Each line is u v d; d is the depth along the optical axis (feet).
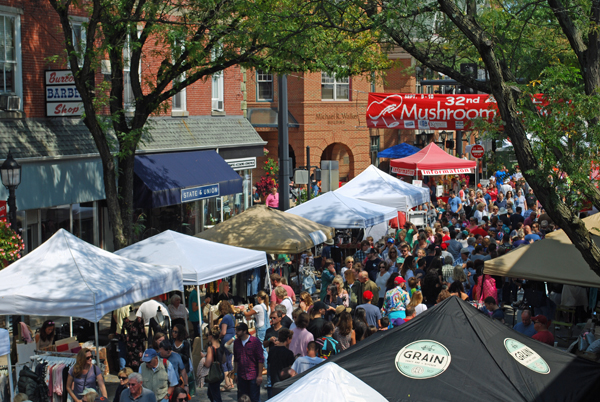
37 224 52.37
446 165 89.71
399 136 141.18
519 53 45.39
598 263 30.25
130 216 48.62
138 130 46.01
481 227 62.80
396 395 18.69
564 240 39.04
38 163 51.83
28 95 52.42
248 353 31.60
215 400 32.45
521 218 70.18
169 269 38.75
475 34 31.19
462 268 45.42
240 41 46.42
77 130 56.75
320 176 76.13
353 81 126.41
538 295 45.29
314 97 124.06
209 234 53.47
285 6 46.19
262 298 42.45
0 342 29.99
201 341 40.63
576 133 30.40
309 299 41.34
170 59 51.88
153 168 63.26
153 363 30.09
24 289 32.65
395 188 73.15
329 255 63.05
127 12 46.06
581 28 35.42
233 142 78.64
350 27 46.83
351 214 60.49
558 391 19.22
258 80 126.93
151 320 38.09
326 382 17.40
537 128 29.68
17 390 32.68
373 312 38.34
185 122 71.77
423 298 44.78
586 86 35.17
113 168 46.44
